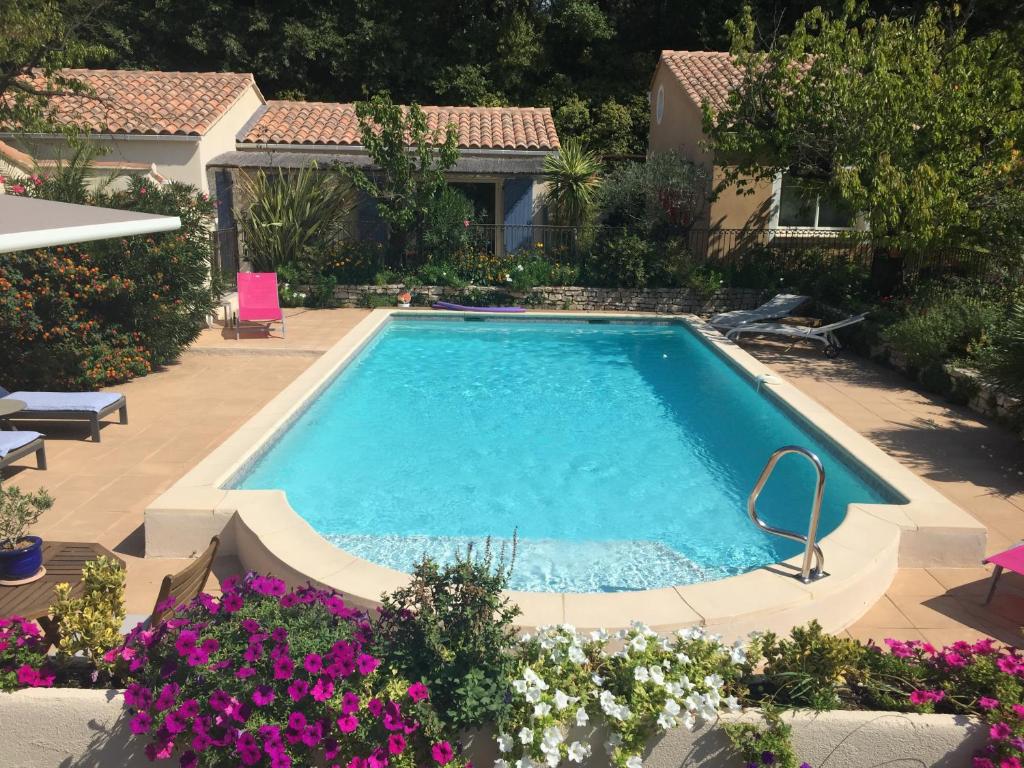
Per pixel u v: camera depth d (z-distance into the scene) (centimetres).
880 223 1288
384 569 550
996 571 576
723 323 1552
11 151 1269
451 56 2998
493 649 362
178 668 357
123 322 1174
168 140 1667
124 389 1127
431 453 969
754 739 344
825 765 355
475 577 376
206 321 1502
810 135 1419
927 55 1323
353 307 1809
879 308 1450
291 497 825
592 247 1870
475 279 1864
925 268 1538
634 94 2998
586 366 1419
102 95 1800
